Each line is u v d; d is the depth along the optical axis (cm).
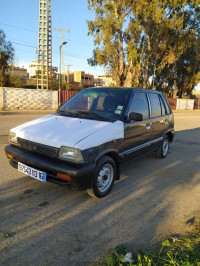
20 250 212
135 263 199
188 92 4238
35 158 293
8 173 397
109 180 336
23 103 1920
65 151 271
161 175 448
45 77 5147
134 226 263
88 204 308
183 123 1438
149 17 2673
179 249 220
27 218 266
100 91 408
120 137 338
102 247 223
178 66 3919
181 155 619
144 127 416
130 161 396
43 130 309
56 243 225
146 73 3031
